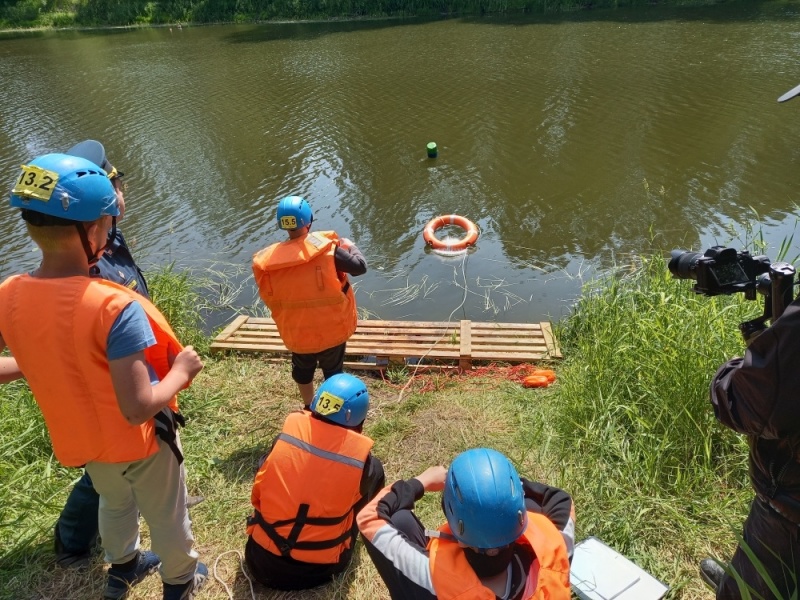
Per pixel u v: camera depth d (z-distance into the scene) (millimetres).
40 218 2070
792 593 1885
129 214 9883
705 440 3473
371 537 2094
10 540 3297
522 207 9250
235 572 3145
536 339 5387
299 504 2781
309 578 2928
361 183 10539
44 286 2148
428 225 8609
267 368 5223
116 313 2104
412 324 5691
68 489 3674
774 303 1806
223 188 10742
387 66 18391
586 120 12578
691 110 12633
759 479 1870
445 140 12195
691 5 23844
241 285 7641
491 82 15758
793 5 22016
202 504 3643
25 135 14125
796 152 10359
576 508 3371
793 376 1595
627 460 3600
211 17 31234
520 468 3795
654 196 9219
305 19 29594
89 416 2252
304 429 2852
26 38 30312
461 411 4488
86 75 20250
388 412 4539
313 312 3910
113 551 2809
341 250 3883
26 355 2195
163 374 2436
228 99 16234
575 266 7602
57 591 3031
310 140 12781
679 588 2871
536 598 1815
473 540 1785
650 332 4312
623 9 24453
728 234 8023
